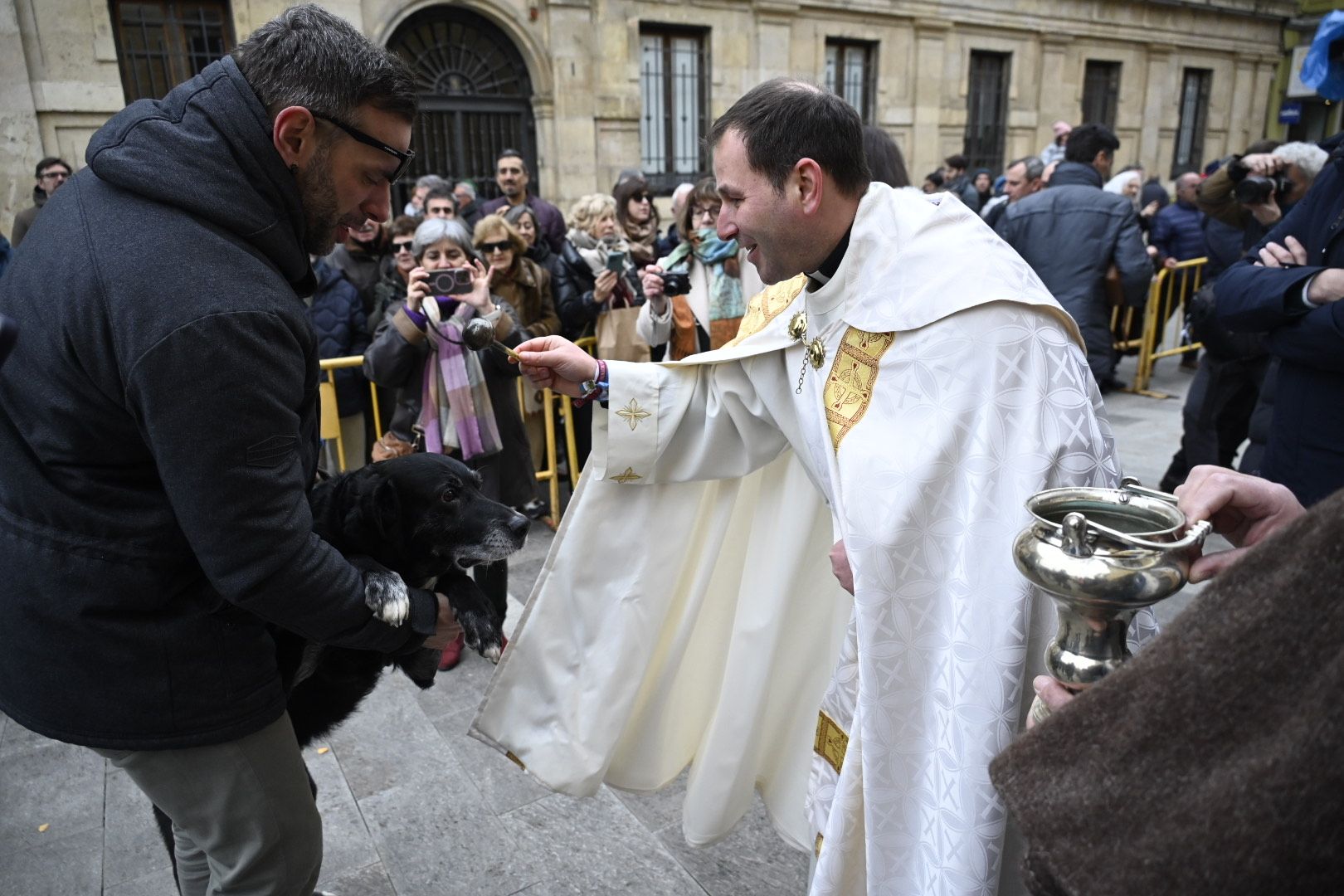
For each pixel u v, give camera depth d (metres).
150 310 1.11
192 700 1.30
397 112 1.28
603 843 2.29
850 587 1.44
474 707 2.91
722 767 1.98
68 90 7.46
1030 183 6.57
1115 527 1.02
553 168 9.95
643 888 2.14
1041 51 13.52
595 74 9.91
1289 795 0.53
